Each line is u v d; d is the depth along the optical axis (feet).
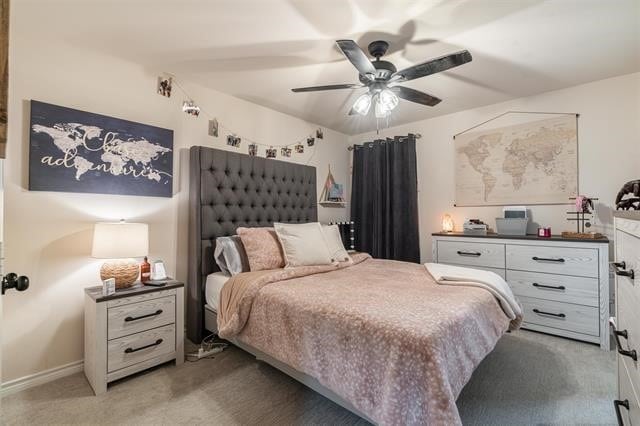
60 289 6.44
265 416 5.13
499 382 6.08
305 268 7.30
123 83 7.37
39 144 6.17
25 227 6.06
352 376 4.22
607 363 6.79
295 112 11.11
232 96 9.57
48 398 5.62
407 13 5.67
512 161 10.08
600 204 8.63
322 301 5.06
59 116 6.41
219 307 6.91
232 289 6.64
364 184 13.07
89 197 6.84
